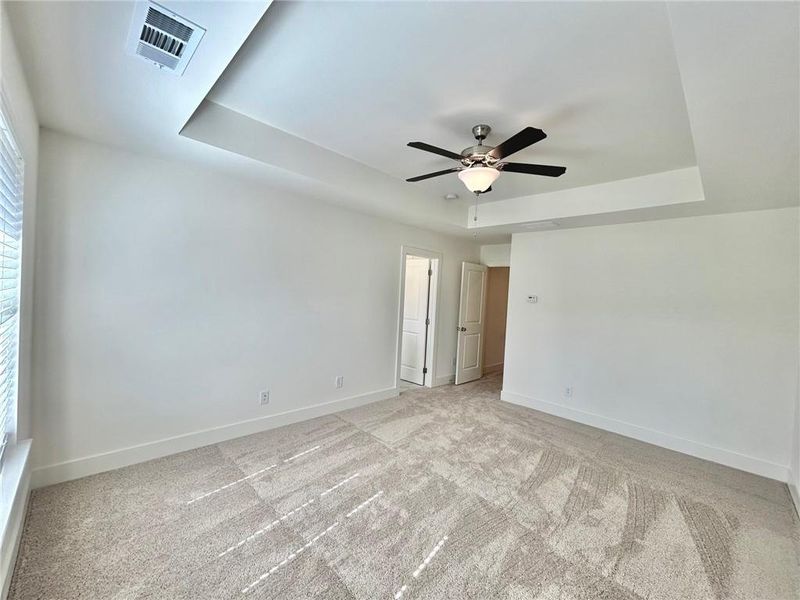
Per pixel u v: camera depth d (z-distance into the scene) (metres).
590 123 2.32
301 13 1.49
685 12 1.06
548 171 2.32
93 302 2.45
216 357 3.06
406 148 2.95
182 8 1.22
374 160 3.25
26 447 2.03
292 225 3.51
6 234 1.61
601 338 4.07
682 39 1.18
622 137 2.49
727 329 3.29
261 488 2.43
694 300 3.47
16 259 1.89
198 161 2.70
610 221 3.84
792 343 2.99
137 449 2.67
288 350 3.56
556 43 1.61
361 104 2.27
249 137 2.55
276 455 2.92
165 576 1.68
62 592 1.57
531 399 4.63
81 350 2.42
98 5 1.21
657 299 3.69
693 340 3.46
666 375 3.62
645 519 2.30
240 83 2.09
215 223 2.99
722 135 1.77
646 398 3.73
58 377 2.34
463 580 1.74
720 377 3.31
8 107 1.38
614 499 2.52
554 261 4.50
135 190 2.58
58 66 1.56
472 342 5.95
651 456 3.30
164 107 1.92
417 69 1.87
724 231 3.32
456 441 3.38
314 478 2.60
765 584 1.79
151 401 2.73
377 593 1.64
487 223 4.45
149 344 2.70
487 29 1.55
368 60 1.82
